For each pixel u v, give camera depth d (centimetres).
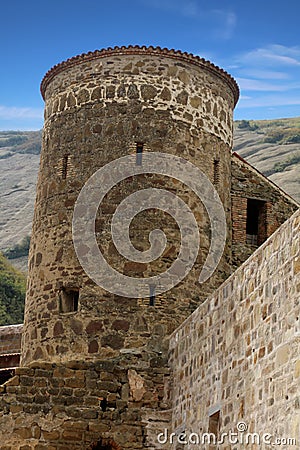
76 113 2545
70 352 2345
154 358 2256
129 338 2327
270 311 1523
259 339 1562
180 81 2541
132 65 2528
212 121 2584
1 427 2141
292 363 1405
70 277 2411
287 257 1472
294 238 1450
